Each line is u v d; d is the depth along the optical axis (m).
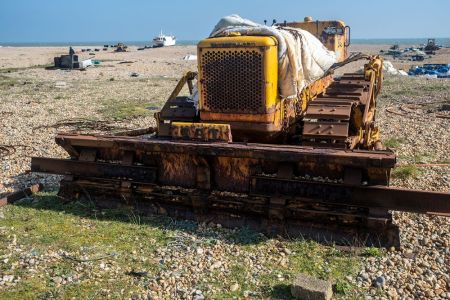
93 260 5.43
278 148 5.84
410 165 9.05
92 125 14.06
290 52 6.45
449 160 9.73
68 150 7.08
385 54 66.12
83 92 22.56
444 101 18.20
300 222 6.00
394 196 5.53
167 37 94.50
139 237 6.06
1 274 5.09
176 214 6.61
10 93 22.08
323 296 4.54
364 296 4.71
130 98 20.38
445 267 5.28
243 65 6.21
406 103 18.09
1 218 6.64
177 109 7.11
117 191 6.88
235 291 4.82
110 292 4.79
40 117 15.67
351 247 5.63
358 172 5.68
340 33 10.90
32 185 7.91
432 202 5.40
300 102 7.51
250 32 6.47
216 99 6.45
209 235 6.09
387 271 5.16
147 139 6.66
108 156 7.00
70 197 7.24
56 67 37.94
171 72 35.41
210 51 6.35
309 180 5.91
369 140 7.30
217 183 6.43
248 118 6.32
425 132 12.42
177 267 5.30
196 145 6.09
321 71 7.36
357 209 5.76
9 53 71.25
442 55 63.06
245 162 6.22
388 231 5.64
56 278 5.02
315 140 6.29
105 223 6.48
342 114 6.25
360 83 8.06
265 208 6.11
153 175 6.66
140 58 54.59
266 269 5.25
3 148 11.12
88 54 63.62
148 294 4.76
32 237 6.02
